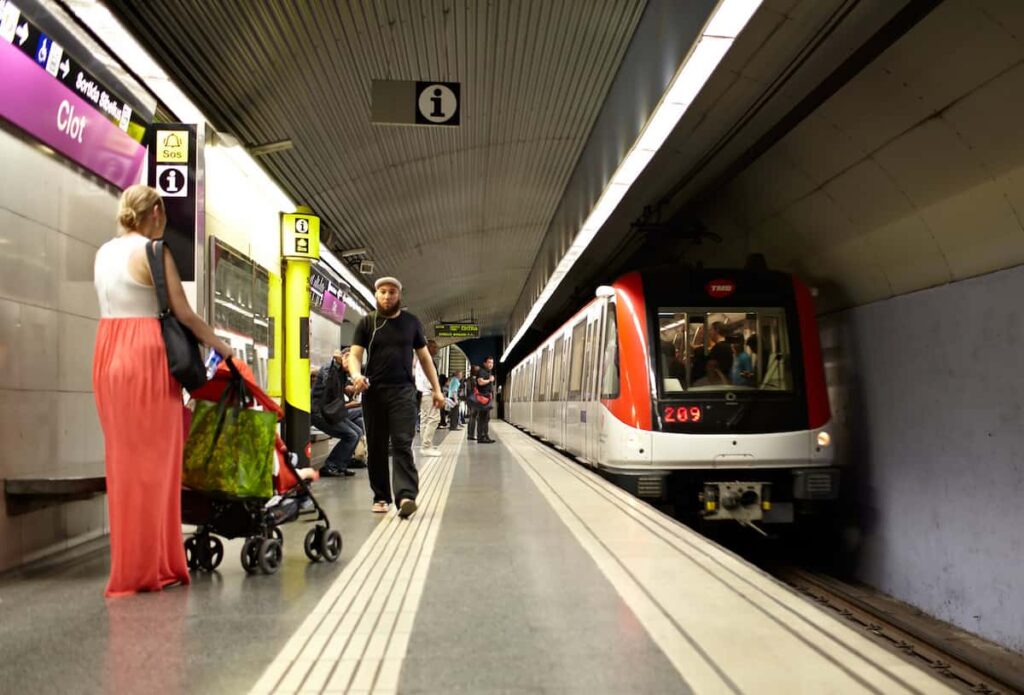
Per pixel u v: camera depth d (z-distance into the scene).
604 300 10.26
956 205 8.27
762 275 9.68
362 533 6.42
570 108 11.37
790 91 9.20
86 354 5.87
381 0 7.46
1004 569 8.11
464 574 4.92
